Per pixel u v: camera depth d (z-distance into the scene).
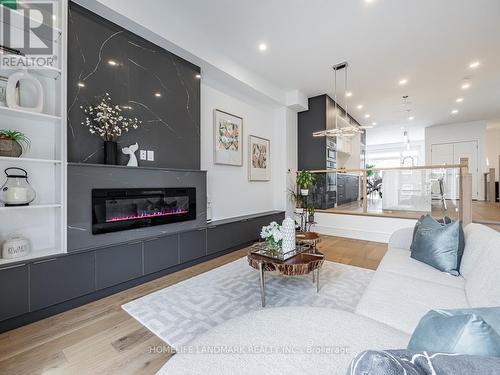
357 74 4.47
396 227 4.41
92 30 2.38
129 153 2.63
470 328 0.56
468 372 0.45
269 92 4.76
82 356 1.51
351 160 8.02
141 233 2.65
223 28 3.13
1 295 1.73
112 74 2.54
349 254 3.70
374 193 5.65
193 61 3.34
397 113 7.13
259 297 2.27
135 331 1.76
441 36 3.29
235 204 4.48
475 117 7.67
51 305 1.96
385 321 1.22
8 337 1.69
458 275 1.76
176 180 3.04
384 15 2.88
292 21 2.98
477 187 8.19
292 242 2.36
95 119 2.40
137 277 2.54
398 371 0.45
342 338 0.87
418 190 4.63
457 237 1.84
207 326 1.82
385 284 1.62
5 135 1.89
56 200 2.23
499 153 9.37
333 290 2.41
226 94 4.26
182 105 3.26
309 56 3.80
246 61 3.96
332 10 2.79
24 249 1.98
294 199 5.60
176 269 2.96
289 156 5.50
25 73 2.05
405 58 3.89
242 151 4.58
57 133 2.22
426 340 0.64
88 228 2.23
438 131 8.81
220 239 3.56
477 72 4.41
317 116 5.59
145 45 2.83
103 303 2.17
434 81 4.79
